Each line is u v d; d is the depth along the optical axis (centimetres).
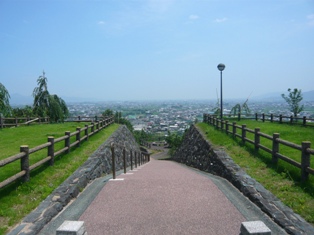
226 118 2539
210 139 1498
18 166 858
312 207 529
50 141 877
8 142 1371
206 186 740
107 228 475
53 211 543
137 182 801
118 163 1631
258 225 375
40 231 475
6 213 529
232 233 450
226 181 813
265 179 720
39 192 654
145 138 5641
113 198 642
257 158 948
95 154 1139
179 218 512
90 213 548
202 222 493
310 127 1694
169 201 610
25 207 561
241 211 544
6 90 2372
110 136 1753
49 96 2862
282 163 817
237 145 1214
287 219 486
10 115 2422
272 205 550
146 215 529
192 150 1927
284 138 1247
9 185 665
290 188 631
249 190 641
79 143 1273
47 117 2705
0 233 455
